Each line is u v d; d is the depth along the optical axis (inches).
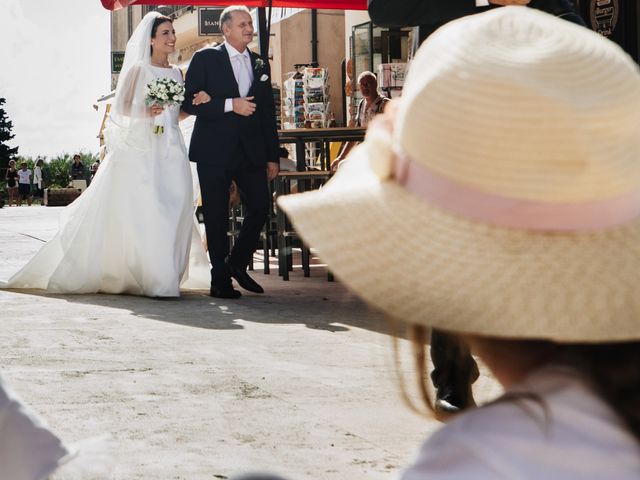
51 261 402.9
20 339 276.7
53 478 94.0
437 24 216.4
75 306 349.4
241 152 390.0
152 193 381.7
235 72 396.2
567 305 53.6
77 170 2043.6
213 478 154.8
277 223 447.8
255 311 339.6
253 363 243.8
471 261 55.1
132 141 384.8
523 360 55.4
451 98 56.0
